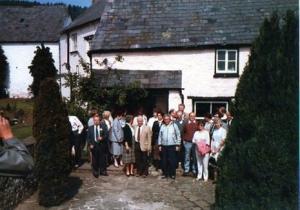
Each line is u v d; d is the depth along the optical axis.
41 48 37.94
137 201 11.04
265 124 6.43
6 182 9.76
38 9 43.53
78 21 28.05
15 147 2.70
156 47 19.36
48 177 10.66
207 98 19.16
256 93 6.66
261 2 20.36
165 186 12.55
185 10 20.66
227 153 6.98
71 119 14.38
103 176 13.68
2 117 2.82
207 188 12.32
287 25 6.62
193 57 19.27
